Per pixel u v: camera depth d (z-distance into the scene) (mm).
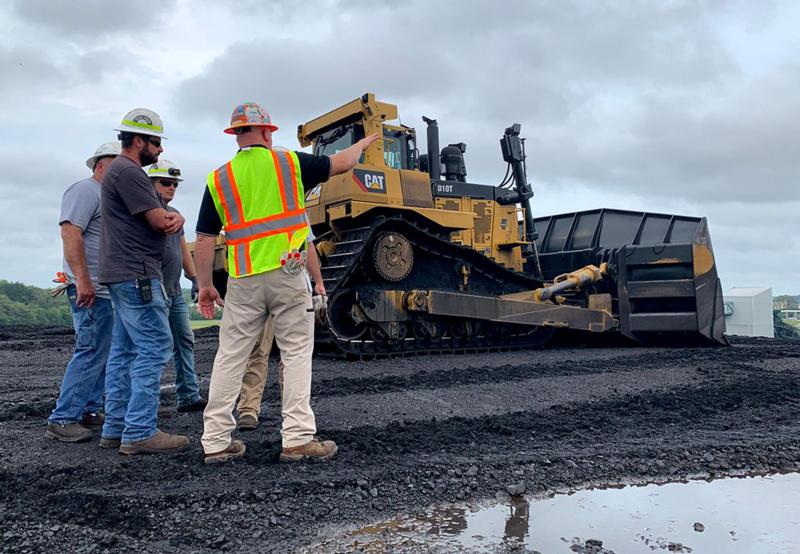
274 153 4020
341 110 10672
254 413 5000
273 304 4051
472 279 11664
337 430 4879
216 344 13164
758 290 20859
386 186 10312
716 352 10969
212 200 4020
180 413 5742
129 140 4234
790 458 4328
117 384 4469
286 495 3461
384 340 10375
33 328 19156
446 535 3086
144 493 3416
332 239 10680
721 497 3648
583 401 6188
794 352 10906
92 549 2857
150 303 4238
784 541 3055
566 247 14203
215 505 3320
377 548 2936
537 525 3221
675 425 5219
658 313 12289
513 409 5848
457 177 12297
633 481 3908
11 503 3352
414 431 4867
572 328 11953
